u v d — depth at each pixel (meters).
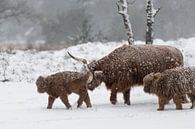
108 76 19.36
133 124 14.73
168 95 17.28
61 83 18.05
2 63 32.00
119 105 19.11
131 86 19.31
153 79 17.45
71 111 17.53
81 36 47.25
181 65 20.28
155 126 14.34
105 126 14.53
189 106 18.09
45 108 18.41
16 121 15.71
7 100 20.67
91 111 17.42
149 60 19.36
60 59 34.59
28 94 22.33
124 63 19.17
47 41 91.62
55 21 92.31
